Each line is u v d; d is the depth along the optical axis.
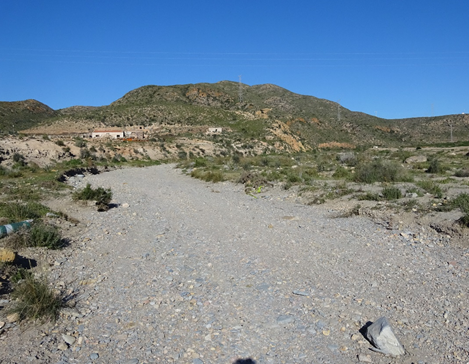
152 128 106.56
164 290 6.94
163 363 4.70
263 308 6.14
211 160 46.09
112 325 5.64
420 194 14.51
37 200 15.68
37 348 4.94
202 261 8.59
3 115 118.88
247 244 9.84
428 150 60.56
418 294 6.41
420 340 5.05
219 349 5.00
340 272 7.61
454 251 8.53
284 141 95.44
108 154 51.75
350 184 19.70
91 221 12.80
